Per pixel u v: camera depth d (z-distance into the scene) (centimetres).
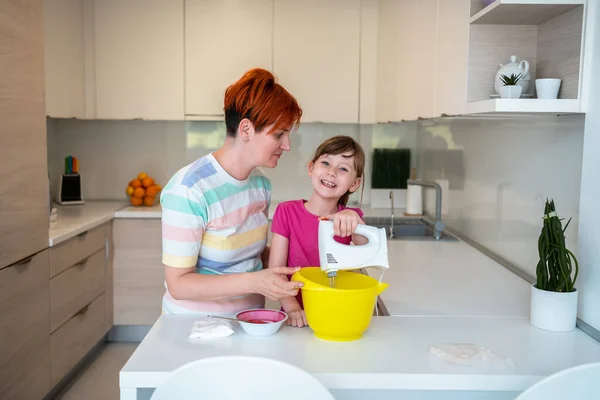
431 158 384
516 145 232
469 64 184
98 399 301
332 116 400
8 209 235
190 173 156
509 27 185
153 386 124
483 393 141
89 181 434
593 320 156
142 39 390
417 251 272
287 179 439
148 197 404
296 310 164
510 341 147
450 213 337
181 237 153
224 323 151
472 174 294
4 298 232
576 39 162
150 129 432
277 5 391
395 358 133
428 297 189
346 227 148
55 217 300
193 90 394
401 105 315
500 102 161
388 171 426
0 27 227
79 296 318
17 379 245
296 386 105
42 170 267
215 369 106
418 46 271
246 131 156
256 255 179
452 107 204
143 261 377
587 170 162
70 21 365
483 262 247
